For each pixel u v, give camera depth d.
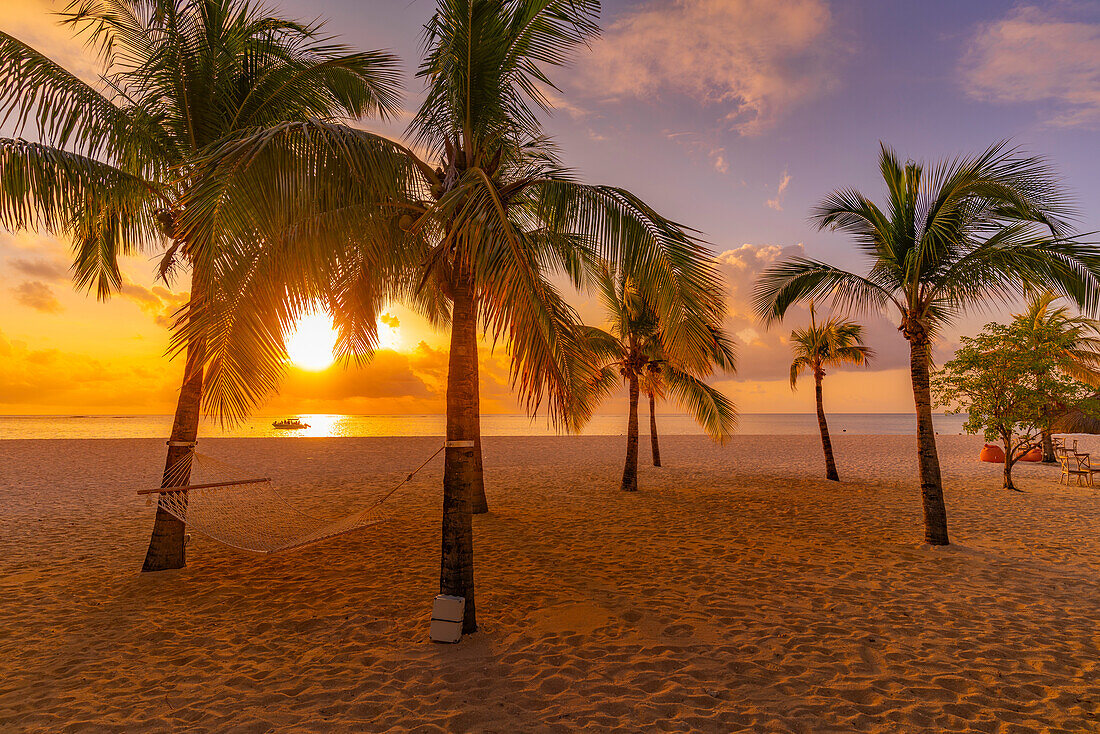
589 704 3.42
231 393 3.93
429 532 8.35
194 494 11.03
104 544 7.75
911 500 11.01
